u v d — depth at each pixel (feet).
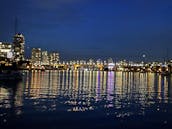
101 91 361.92
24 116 159.12
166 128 137.69
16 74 469.57
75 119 156.56
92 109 199.21
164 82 630.33
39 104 216.95
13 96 263.70
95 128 134.82
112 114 177.99
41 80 570.87
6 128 128.98
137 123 148.46
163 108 212.02
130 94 330.34
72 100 254.06
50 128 132.36
